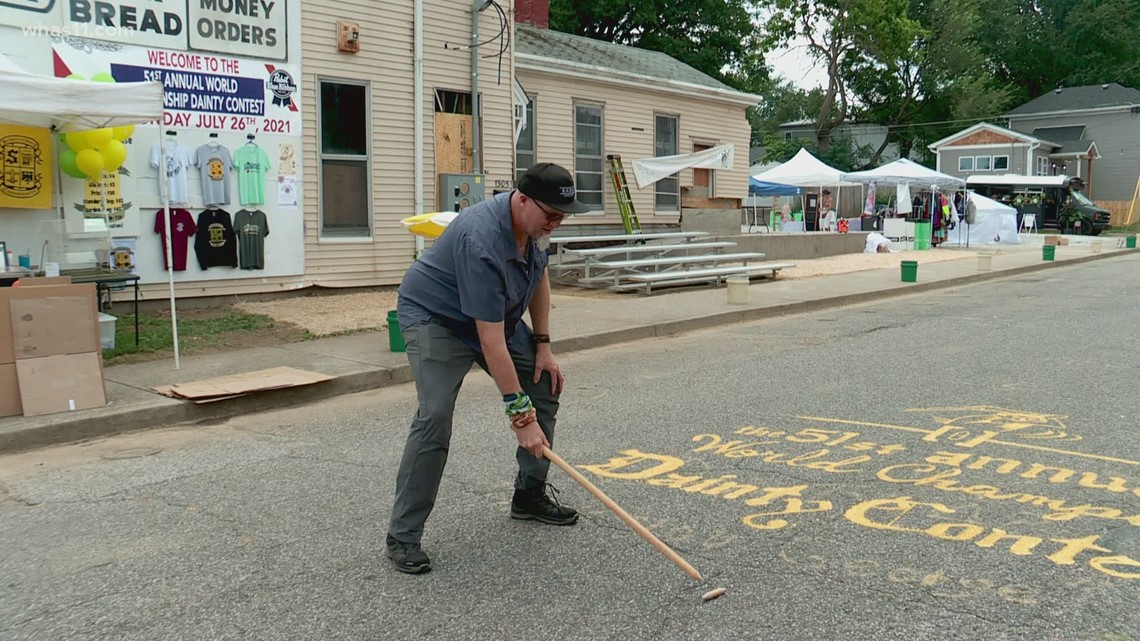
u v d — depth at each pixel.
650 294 13.62
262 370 7.71
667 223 18.80
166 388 6.96
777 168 27.33
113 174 9.80
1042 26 54.69
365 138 12.28
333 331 9.66
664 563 3.64
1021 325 10.64
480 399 7.15
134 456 5.64
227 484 4.96
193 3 10.34
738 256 15.44
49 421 6.01
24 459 5.61
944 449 5.25
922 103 49.16
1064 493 4.39
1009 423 5.84
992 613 3.11
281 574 3.64
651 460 5.16
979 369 7.82
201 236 10.65
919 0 47.06
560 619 3.16
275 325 9.88
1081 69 53.59
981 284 16.70
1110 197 44.78
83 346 6.41
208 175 10.59
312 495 4.72
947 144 44.19
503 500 4.50
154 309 10.35
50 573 3.72
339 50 11.77
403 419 6.56
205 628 3.17
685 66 21.02
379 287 12.55
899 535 3.88
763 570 3.53
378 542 3.99
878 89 47.94
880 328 10.73
